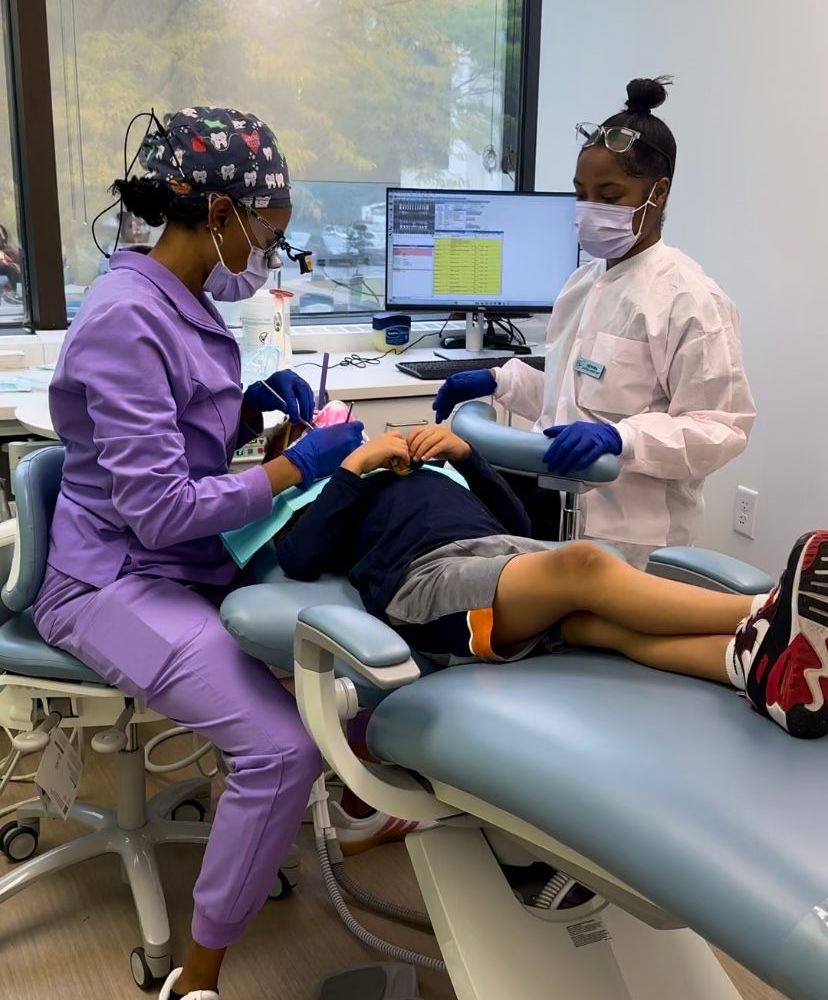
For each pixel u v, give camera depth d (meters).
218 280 1.62
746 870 0.86
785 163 2.66
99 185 2.99
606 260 2.03
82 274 3.05
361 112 3.32
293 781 1.43
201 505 1.46
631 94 1.89
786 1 2.60
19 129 2.87
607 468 1.56
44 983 1.66
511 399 2.26
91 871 1.96
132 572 1.58
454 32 3.41
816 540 1.07
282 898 1.88
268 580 1.63
